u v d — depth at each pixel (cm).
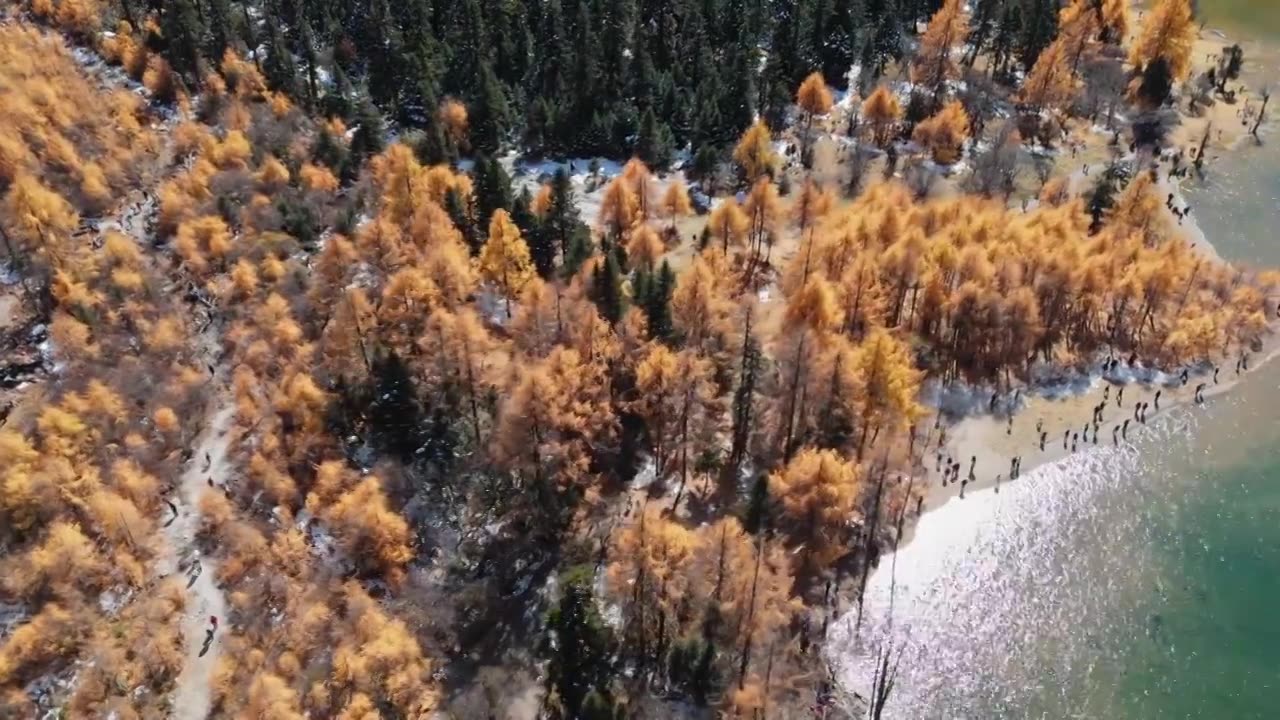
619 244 10019
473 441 7569
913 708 6469
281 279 8925
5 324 8356
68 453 7088
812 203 10644
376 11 12631
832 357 7544
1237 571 7375
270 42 12469
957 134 12269
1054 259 9275
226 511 7112
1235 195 12069
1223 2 17050
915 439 8312
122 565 6669
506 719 6100
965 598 7169
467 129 11962
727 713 5894
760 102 13075
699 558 6212
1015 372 9225
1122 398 8988
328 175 10469
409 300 8388
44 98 10331
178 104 11762
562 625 6291
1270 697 6600
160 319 8619
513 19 13425
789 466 7350
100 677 6069
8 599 6475
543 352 8094
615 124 12106
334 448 7588
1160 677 6712
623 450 7975
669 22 13700
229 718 5928
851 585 7188
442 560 7044
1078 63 14262
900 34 14225
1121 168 11894
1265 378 9156
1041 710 6506
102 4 12794
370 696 5934
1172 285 9356
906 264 9162
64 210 9275
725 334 8550
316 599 6500
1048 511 7831
